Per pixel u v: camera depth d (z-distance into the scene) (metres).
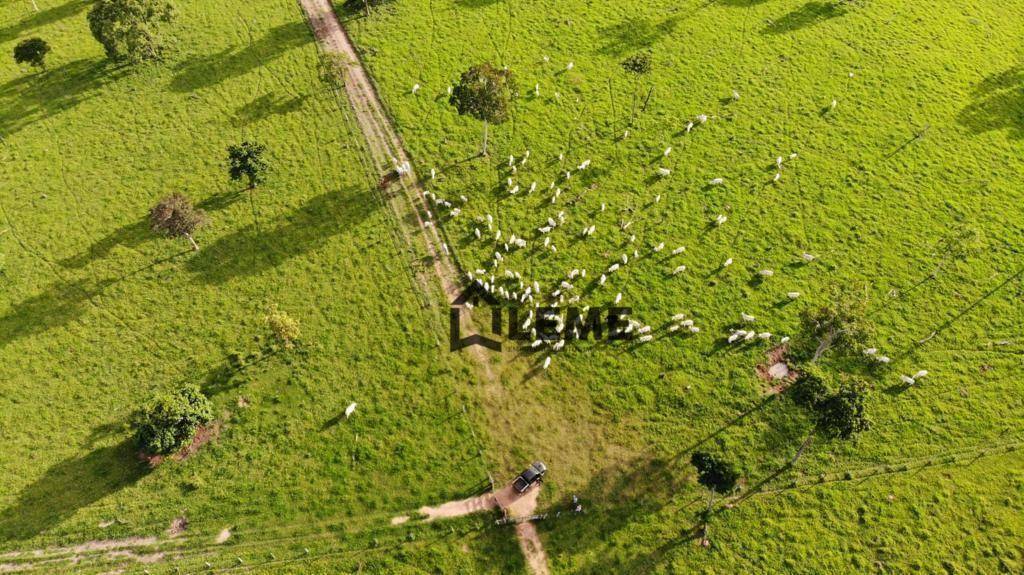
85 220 63.41
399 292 58.97
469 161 69.31
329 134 71.81
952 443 50.72
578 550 45.28
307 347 54.97
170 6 76.62
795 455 49.75
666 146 71.75
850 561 45.12
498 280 59.88
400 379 53.41
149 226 62.81
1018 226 66.00
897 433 51.09
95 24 72.25
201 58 80.31
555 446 50.16
